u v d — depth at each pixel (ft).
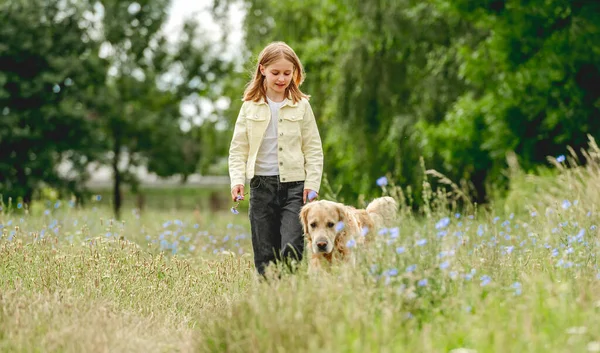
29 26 82.33
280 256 19.75
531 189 40.57
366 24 66.59
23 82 81.97
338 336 12.80
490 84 57.67
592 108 51.62
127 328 15.79
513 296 15.58
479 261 18.65
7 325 15.26
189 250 30.42
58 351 14.21
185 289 20.36
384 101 66.74
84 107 90.94
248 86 21.04
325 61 79.92
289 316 13.98
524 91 53.42
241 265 22.68
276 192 20.13
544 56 50.75
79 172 87.97
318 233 18.86
